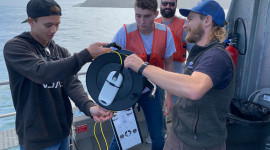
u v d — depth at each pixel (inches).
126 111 77.5
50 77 46.7
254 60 117.3
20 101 53.3
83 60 48.2
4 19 4261.8
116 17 6633.9
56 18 51.2
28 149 54.6
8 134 129.4
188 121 52.5
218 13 48.1
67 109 62.6
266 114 94.4
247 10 113.7
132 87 47.7
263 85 117.0
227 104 50.9
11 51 48.6
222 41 48.8
